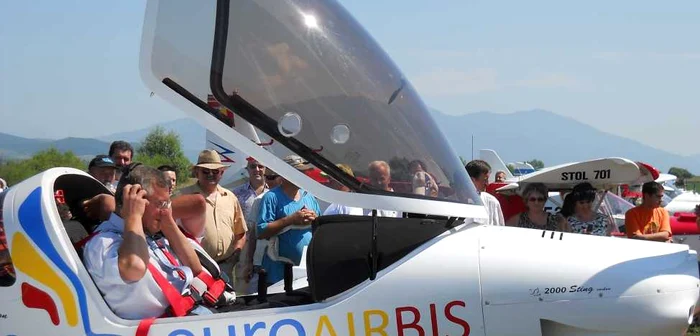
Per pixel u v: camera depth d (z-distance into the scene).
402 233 3.64
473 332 3.44
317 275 3.57
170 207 3.88
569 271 3.46
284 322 3.47
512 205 7.55
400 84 3.99
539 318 3.44
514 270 3.47
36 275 3.52
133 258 3.46
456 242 3.58
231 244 6.02
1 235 3.56
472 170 6.13
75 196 4.10
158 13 3.45
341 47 3.78
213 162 5.99
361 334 3.46
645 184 7.42
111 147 6.70
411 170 3.73
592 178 7.54
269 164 3.49
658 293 3.44
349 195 3.56
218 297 3.80
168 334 3.47
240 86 3.50
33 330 3.54
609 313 3.41
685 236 9.52
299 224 5.38
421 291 3.47
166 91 3.47
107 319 3.48
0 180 7.24
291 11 3.69
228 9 3.49
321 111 3.62
